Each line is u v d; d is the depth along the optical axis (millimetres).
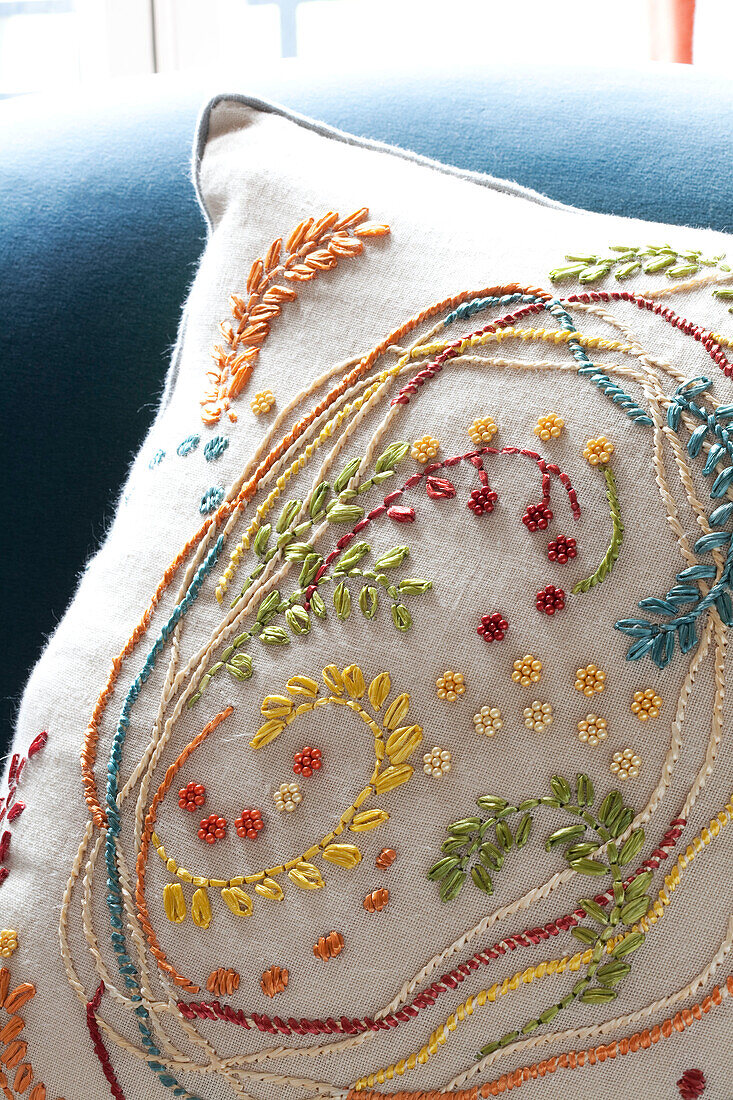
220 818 475
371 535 481
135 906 479
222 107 574
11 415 622
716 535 458
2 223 627
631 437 471
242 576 490
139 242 625
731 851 455
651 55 866
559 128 619
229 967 473
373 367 500
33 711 507
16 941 486
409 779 465
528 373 486
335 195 532
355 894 466
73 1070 484
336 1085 474
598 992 461
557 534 468
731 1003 458
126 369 624
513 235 513
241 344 522
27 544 630
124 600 502
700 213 591
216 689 482
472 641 466
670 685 457
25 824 496
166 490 514
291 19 1080
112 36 1054
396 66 666
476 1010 466
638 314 487
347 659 472
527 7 1038
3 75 1094
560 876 460
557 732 461
